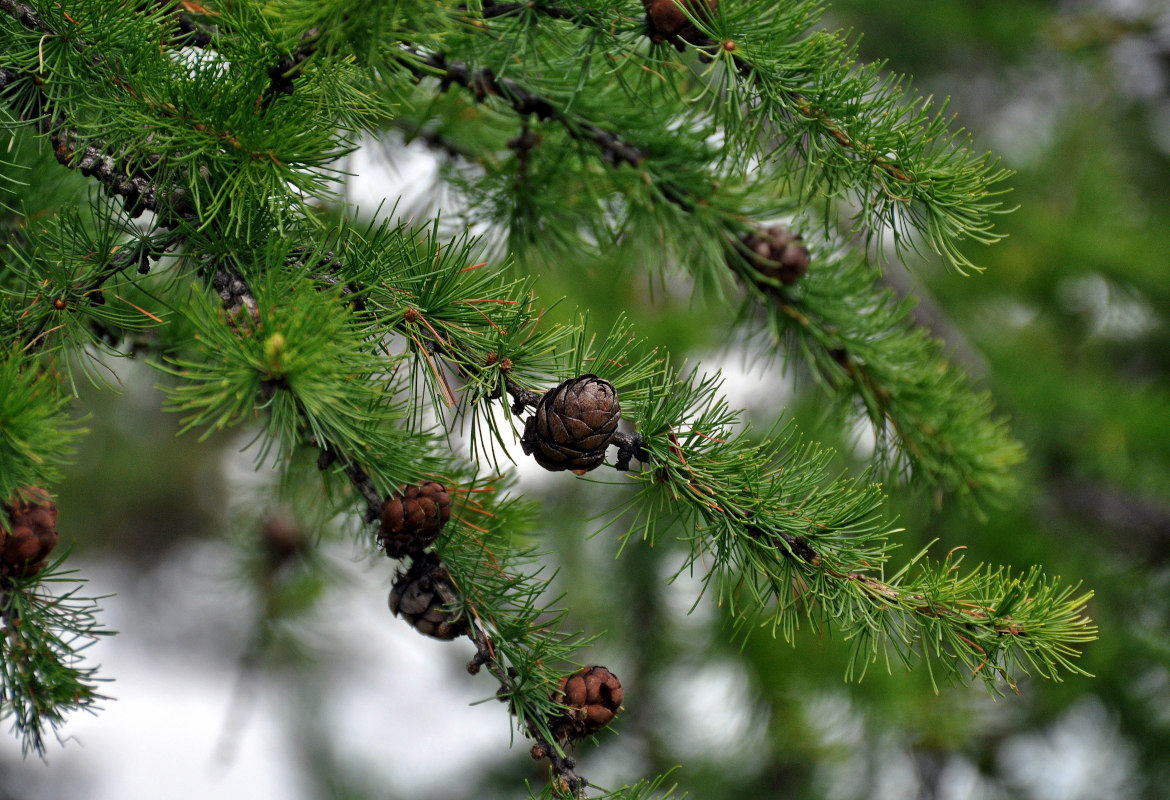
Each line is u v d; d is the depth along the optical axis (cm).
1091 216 365
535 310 160
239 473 203
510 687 159
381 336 158
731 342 172
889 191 162
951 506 226
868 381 170
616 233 172
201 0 162
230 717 206
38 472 156
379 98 161
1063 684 290
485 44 164
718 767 282
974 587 159
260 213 159
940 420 170
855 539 159
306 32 158
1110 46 410
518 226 174
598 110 168
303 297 156
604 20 162
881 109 162
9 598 159
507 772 331
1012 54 407
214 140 158
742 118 164
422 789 374
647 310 297
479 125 175
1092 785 309
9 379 156
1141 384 391
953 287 366
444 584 160
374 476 159
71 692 159
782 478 159
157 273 164
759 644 238
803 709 239
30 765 459
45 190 166
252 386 155
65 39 159
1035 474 292
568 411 158
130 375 178
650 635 278
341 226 160
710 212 169
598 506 300
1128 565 308
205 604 211
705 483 159
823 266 169
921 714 234
